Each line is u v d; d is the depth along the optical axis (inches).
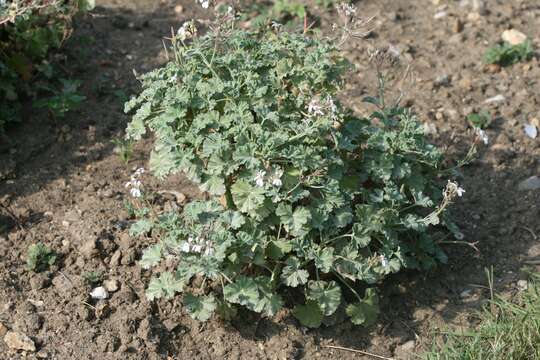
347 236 65.7
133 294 67.3
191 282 67.4
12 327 65.4
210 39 68.3
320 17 92.5
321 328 66.4
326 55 67.4
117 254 69.4
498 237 72.9
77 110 80.7
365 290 68.0
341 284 68.1
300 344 65.7
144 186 74.7
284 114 65.6
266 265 65.5
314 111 63.8
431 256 70.6
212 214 63.9
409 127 67.1
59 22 84.1
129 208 71.4
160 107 67.1
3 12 72.9
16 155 76.4
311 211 63.6
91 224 71.4
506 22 93.6
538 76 86.9
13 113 78.5
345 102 83.0
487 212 74.7
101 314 66.2
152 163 65.8
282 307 66.7
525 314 65.6
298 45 67.6
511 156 78.9
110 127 79.7
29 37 81.2
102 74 84.7
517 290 68.7
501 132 81.0
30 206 73.0
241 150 62.6
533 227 73.4
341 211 64.5
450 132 80.8
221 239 62.0
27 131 78.5
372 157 66.3
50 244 70.2
